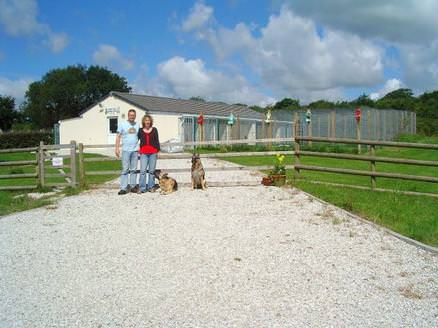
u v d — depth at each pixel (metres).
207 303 5.27
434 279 6.04
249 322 4.82
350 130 34.25
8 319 4.94
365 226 8.42
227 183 12.64
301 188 11.84
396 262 6.65
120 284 5.87
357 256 6.87
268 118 32.47
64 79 73.00
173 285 5.80
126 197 11.55
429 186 12.83
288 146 29.53
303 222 8.68
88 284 5.89
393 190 11.45
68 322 4.87
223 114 35.38
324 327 4.72
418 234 7.92
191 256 6.87
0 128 67.00
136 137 12.09
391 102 67.62
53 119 73.44
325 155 12.38
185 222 8.85
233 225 8.54
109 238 7.94
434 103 65.12
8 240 8.00
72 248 7.43
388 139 36.62
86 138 30.97
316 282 5.89
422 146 11.23
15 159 26.73
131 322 4.85
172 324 4.79
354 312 5.07
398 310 5.12
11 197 12.21
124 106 29.19
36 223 9.18
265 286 5.75
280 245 7.35
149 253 7.06
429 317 4.96
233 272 6.21
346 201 10.23
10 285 5.90
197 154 12.26
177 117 29.06
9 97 67.62
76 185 13.08
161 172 12.13
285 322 4.82
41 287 5.82
